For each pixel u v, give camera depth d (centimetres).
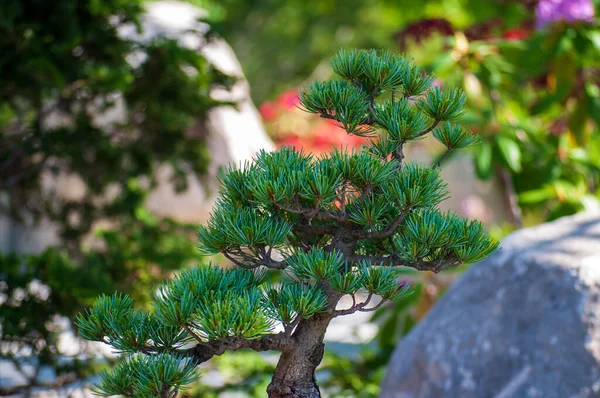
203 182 467
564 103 518
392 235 148
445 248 143
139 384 127
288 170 138
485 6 688
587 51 470
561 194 477
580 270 269
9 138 425
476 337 278
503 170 494
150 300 370
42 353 340
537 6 475
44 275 343
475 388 267
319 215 139
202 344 135
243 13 1719
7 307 333
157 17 631
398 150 150
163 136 443
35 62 332
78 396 375
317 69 1716
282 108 976
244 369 445
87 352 354
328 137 896
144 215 455
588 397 246
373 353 473
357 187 143
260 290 139
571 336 256
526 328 268
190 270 142
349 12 1705
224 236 140
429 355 287
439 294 442
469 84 460
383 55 157
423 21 486
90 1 368
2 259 358
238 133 741
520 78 516
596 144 532
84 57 392
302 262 137
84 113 423
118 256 388
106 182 447
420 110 153
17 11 328
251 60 1738
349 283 134
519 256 290
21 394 365
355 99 148
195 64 400
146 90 412
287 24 1734
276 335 136
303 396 142
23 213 471
